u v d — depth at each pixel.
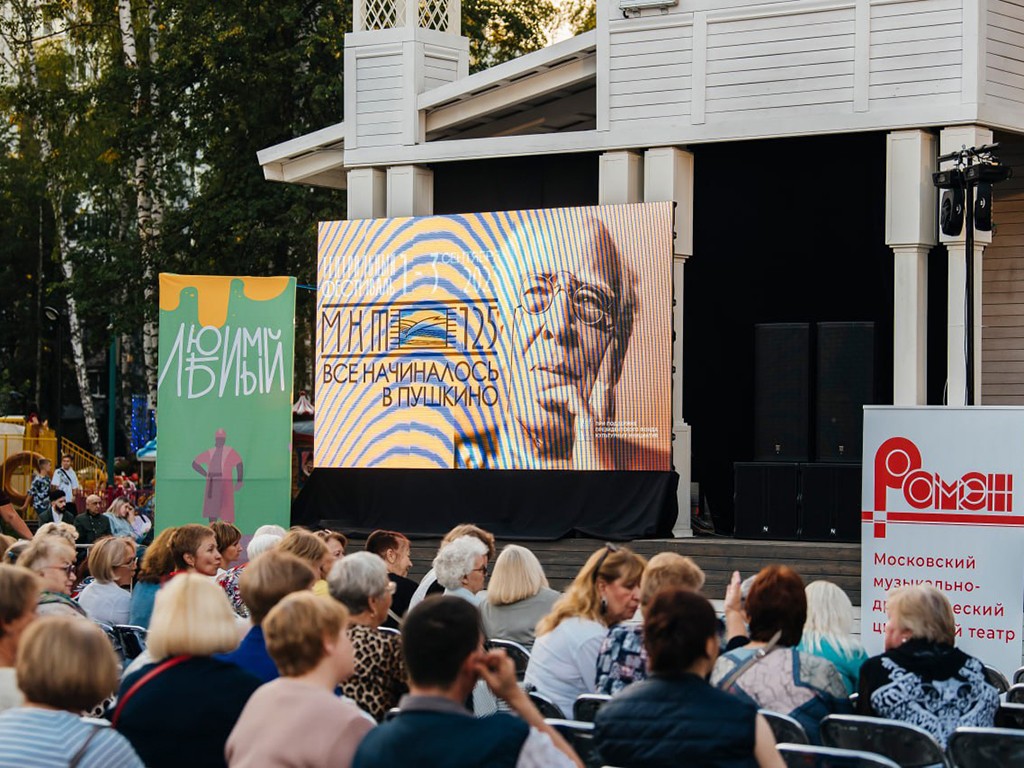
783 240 16.86
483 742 4.09
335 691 5.99
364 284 15.58
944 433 10.35
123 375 42.03
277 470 15.51
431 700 4.20
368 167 16.23
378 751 4.14
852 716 5.59
